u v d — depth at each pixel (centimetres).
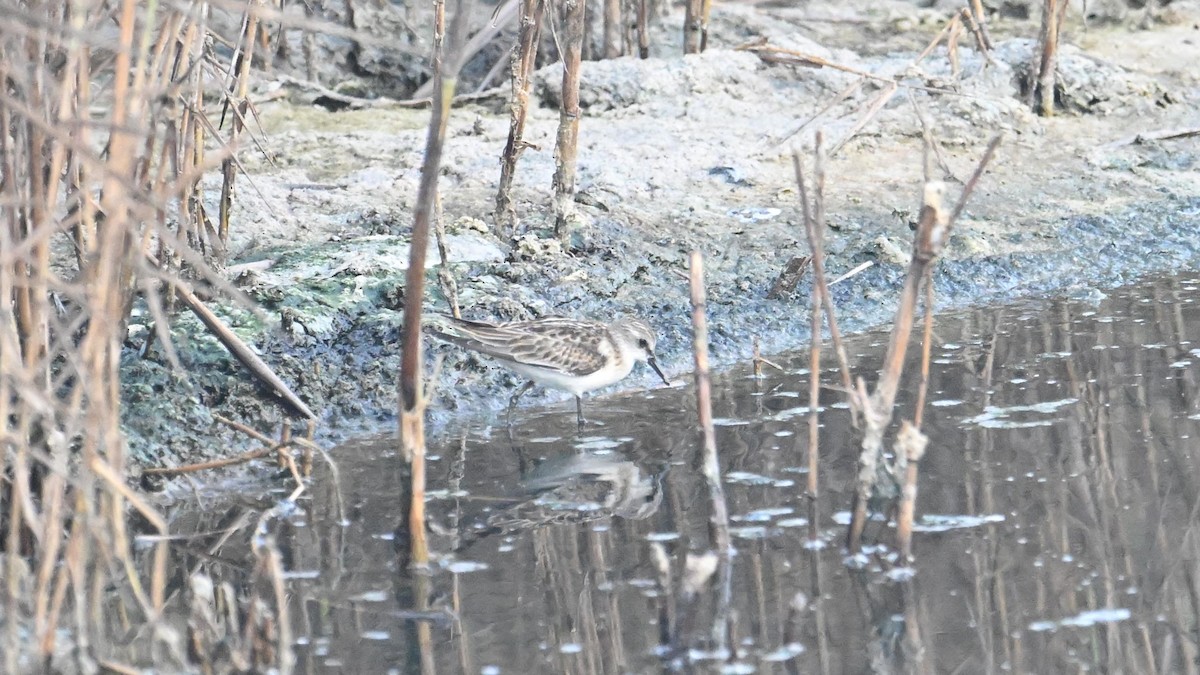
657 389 1321
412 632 872
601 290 1460
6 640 789
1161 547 955
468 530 1016
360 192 1633
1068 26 2262
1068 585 910
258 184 1630
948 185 1739
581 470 1125
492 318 1365
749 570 939
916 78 1908
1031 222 1677
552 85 1925
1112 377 1277
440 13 1149
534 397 1312
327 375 1270
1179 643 841
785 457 1129
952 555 952
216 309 1310
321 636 866
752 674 820
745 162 1756
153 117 906
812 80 1942
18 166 879
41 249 801
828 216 1644
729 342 1408
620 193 1669
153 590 892
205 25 998
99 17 863
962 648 844
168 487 1091
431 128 840
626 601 906
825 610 890
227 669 822
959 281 1558
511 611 895
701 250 1559
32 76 821
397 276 1406
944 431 1165
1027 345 1375
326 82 2048
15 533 800
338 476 1106
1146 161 1822
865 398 930
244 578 942
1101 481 1058
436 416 1264
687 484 1088
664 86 1920
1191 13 2272
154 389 1186
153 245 1302
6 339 757
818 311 943
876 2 2344
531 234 1519
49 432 831
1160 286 1544
